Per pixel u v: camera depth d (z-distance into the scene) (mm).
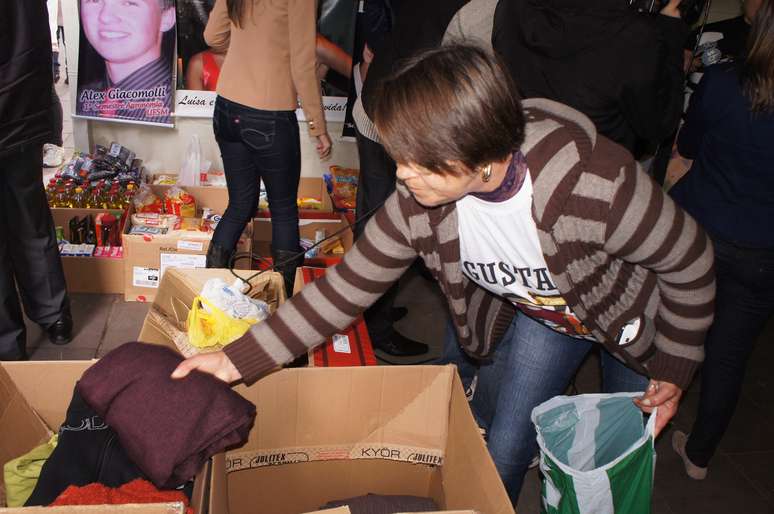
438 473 1605
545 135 1139
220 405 1209
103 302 2852
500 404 1693
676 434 2441
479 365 2070
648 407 1412
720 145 1811
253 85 2365
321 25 3344
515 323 1795
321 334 1359
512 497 1757
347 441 1511
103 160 3283
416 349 2766
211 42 2537
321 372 1415
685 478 2311
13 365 1402
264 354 1326
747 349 2057
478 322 1647
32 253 2340
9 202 2221
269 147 2459
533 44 1687
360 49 3420
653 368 1388
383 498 1568
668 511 2168
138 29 3221
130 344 1298
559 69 1675
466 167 1001
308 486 1647
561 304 1409
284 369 1394
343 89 3529
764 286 1893
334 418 1476
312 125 2447
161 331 1748
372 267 1330
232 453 1444
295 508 1675
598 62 1638
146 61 3291
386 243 1312
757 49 1637
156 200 3148
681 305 1281
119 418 1205
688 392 2738
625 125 1789
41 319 2488
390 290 2600
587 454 1496
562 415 1467
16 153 2094
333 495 1678
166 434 1170
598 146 1162
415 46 1995
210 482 1185
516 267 1323
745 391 2824
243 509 1628
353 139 3678
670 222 1175
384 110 989
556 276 1241
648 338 1400
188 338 1765
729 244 1852
